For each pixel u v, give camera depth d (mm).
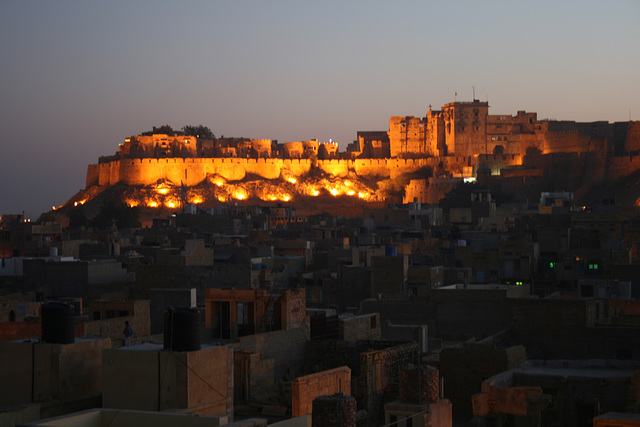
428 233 126500
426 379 27750
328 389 29828
